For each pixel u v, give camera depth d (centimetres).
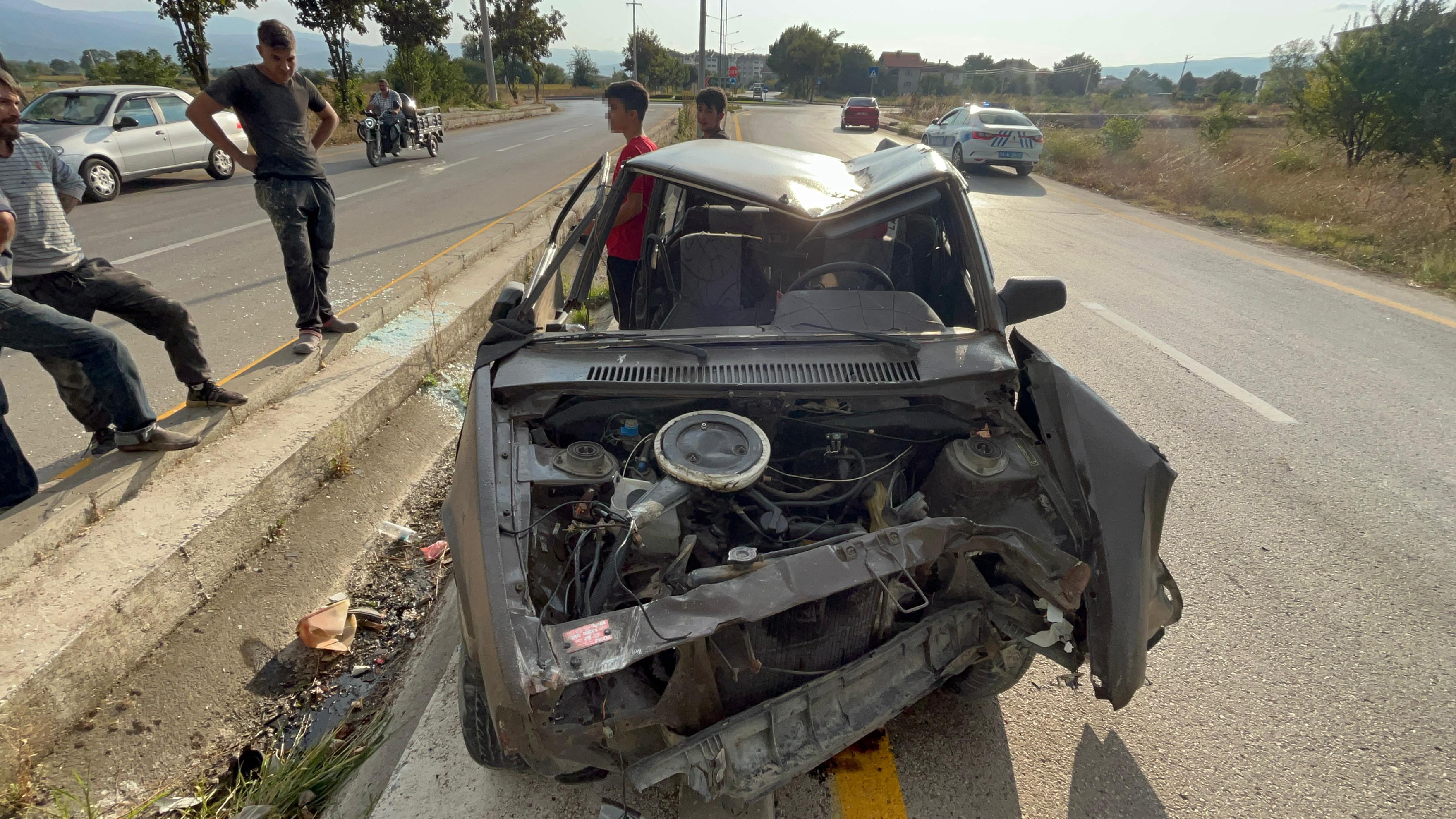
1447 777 242
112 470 329
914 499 218
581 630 169
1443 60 1459
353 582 349
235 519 324
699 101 704
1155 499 212
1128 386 544
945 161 315
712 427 219
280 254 775
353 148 1948
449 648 294
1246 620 313
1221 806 231
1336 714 266
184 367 377
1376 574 342
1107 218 1254
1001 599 216
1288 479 422
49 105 1141
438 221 965
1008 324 267
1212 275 878
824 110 5384
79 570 276
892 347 251
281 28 423
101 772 241
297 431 386
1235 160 1722
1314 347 634
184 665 280
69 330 306
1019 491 223
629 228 451
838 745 190
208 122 419
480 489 199
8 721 224
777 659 199
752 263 320
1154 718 264
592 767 188
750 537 223
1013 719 262
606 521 197
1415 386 553
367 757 252
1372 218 1158
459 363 564
